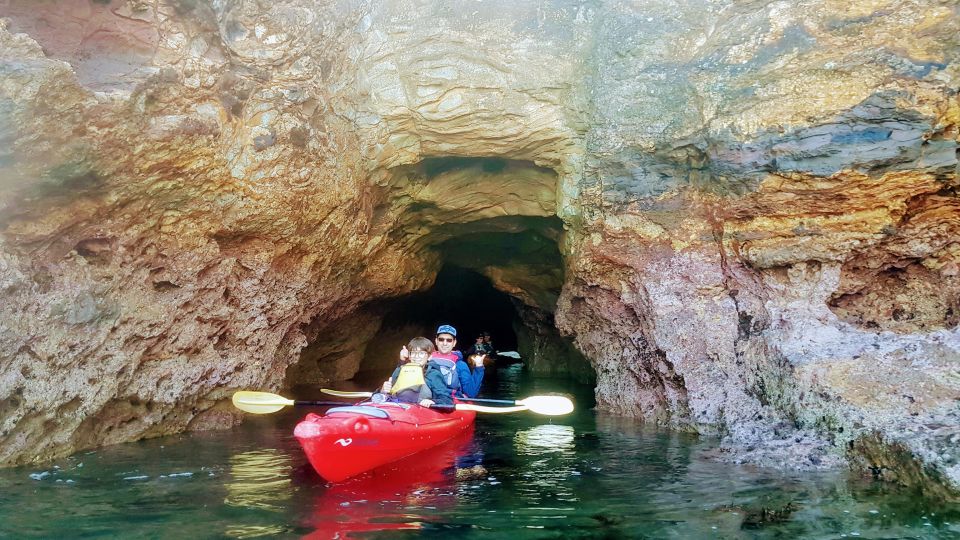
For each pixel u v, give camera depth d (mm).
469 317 18438
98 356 5812
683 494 4750
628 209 7840
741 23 7289
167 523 4066
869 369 5938
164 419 6840
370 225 9102
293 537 3828
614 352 8758
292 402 6422
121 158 5555
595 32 8133
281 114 6945
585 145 8227
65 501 4488
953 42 6277
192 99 6043
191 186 6316
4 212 5047
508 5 8203
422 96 8180
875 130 6406
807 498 4598
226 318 7141
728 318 7262
